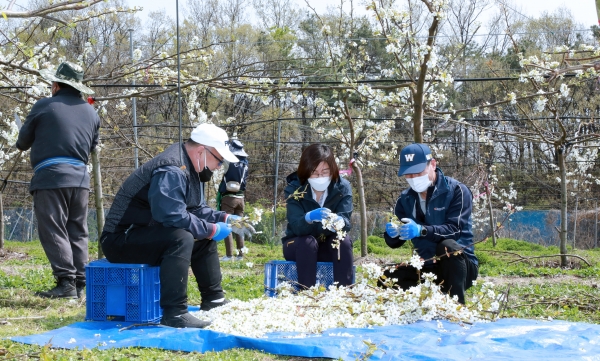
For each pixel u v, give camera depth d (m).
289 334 4.29
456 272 5.28
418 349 3.77
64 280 6.08
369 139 14.91
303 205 5.80
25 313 5.30
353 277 5.61
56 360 3.46
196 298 6.58
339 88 9.16
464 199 5.57
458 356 3.64
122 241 4.82
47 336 4.22
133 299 4.73
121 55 20.12
